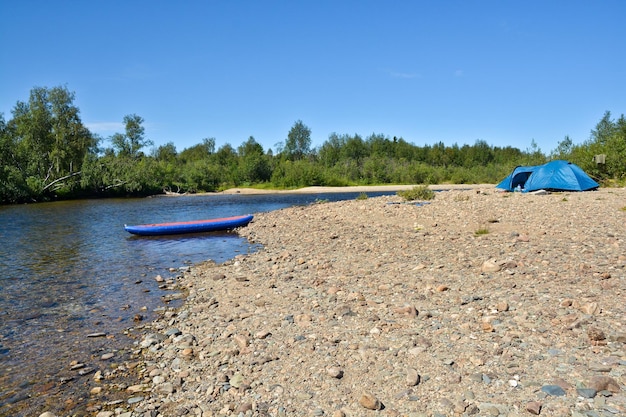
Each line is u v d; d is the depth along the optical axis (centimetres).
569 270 930
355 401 496
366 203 2728
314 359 609
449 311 750
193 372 616
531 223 1572
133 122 8881
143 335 789
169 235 2112
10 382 620
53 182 5691
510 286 859
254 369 599
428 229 1659
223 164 10562
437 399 485
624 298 739
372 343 643
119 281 1210
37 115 5969
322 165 9981
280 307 860
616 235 1260
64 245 1872
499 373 526
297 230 1997
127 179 6581
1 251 1733
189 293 1056
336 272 1109
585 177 2645
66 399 565
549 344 588
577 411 434
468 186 7650
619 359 530
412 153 11500
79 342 766
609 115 4469
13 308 977
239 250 1662
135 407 534
